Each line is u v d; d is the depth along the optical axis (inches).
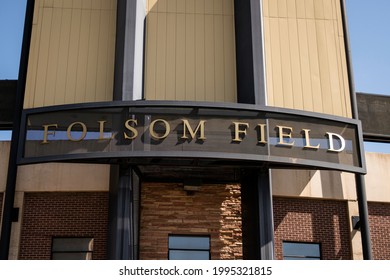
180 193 673.6
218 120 555.8
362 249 647.8
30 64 658.2
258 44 631.8
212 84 671.8
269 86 671.1
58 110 553.6
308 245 674.2
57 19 677.9
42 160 543.5
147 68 668.1
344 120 589.6
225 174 655.1
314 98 672.4
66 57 665.0
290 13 701.9
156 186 673.6
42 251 645.9
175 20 690.8
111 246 573.6
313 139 574.9
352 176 699.4
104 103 549.3
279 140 561.9
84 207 660.7
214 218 668.7
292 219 676.7
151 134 544.1
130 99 593.6
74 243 650.8
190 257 659.4
